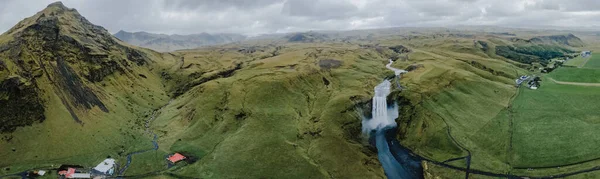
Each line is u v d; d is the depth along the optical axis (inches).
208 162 4842.5
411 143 5718.5
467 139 5526.6
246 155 4992.6
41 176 4286.4
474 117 6166.3
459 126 5866.1
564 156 4845.0
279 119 5910.4
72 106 5541.3
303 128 5762.8
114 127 5629.9
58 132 5027.1
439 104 6466.5
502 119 6053.2
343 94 6889.8
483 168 4872.0
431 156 5334.6
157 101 7337.6
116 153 4985.2
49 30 6599.4
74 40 6914.4
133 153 5024.6
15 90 5017.2
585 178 4352.9
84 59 6771.7
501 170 4788.4
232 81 7160.4
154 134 5723.4
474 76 7815.0
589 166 4549.7
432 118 6053.2
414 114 6240.2
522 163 4877.0
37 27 6505.9
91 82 6456.7
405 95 6742.1
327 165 4948.3
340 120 6053.2
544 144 5167.3
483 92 7116.1
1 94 4923.7
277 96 6565.0
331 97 6889.8
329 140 5472.4
